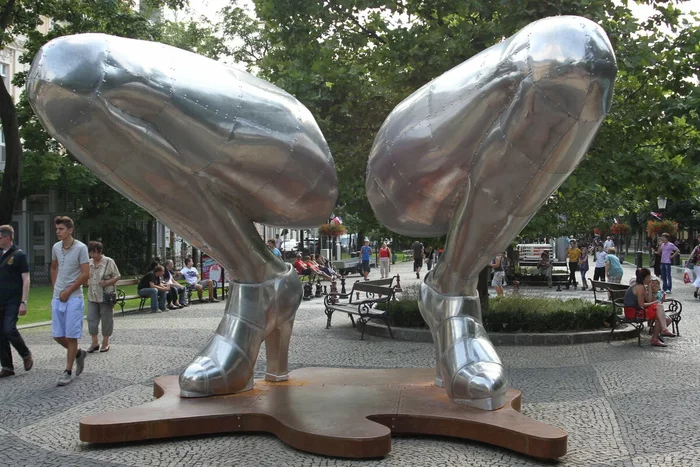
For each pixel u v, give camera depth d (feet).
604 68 13.51
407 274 94.48
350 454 14.26
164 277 50.44
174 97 15.24
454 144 15.66
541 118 14.03
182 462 14.42
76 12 52.70
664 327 31.32
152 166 15.84
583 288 64.85
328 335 35.73
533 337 31.99
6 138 48.83
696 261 54.29
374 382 19.34
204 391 17.47
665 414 19.07
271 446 15.30
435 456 14.69
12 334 24.82
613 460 14.90
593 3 27.86
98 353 29.78
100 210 89.15
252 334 18.10
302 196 17.74
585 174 30.76
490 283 69.56
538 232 35.24
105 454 15.15
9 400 21.07
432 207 17.15
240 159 16.35
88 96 14.48
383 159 17.22
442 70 29.78
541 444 14.16
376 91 32.55
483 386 16.16
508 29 28.84
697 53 30.19
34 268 86.69
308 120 17.83
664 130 32.22
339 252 130.11
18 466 14.71
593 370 25.59
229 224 17.35
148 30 57.77
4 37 48.93
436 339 17.88
